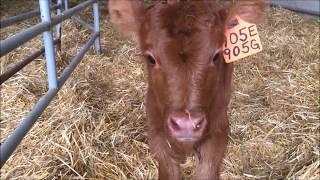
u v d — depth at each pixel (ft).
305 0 5.92
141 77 3.73
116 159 2.55
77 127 2.69
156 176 2.44
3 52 1.52
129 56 4.19
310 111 3.18
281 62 4.10
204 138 1.98
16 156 2.47
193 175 2.42
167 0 1.87
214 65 1.74
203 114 1.64
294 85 3.60
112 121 2.94
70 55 4.07
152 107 2.02
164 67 1.68
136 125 2.93
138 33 1.92
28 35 1.96
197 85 1.65
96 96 3.27
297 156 2.59
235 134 2.86
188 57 1.65
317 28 5.15
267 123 2.99
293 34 4.90
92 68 3.82
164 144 2.10
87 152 2.54
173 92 1.66
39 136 2.63
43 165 2.40
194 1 1.83
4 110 3.01
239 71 3.87
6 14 5.57
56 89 2.58
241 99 3.37
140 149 2.65
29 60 2.63
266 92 3.51
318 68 3.95
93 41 4.09
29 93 3.23
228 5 2.03
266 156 2.64
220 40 1.77
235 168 2.52
